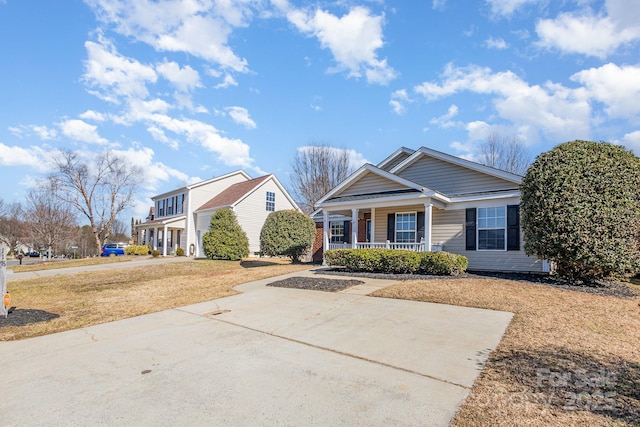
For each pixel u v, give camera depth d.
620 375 3.77
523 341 4.87
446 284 9.13
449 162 13.87
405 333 5.48
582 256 8.65
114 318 7.09
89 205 36.34
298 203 35.22
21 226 42.28
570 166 8.92
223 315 7.12
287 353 4.80
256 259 21.95
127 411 3.26
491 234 12.44
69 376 4.14
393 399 3.37
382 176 13.69
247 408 3.26
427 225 11.99
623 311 6.46
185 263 18.70
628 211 8.41
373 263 11.98
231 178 30.75
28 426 3.01
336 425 2.93
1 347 5.31
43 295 9.93
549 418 2.93
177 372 4.20
